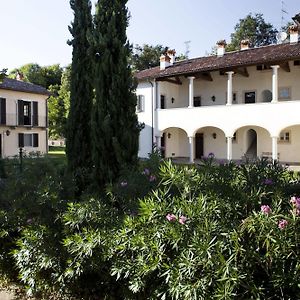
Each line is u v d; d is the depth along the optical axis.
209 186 3.70
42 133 32.62
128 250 3.45
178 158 27.73
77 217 3.94
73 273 3.84
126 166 5.75
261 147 24.59
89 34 6.60
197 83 27.17
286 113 20.45
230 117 22.45
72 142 7.52
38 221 4.45
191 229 3.03
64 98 44.66
